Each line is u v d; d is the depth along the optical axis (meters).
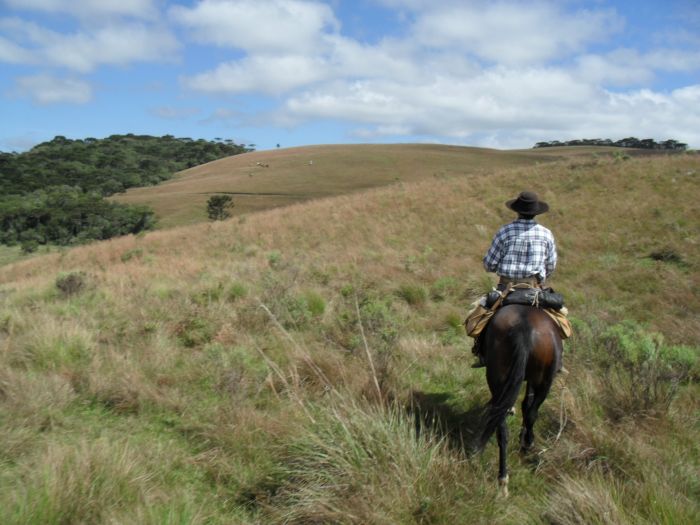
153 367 7.22
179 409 6.16
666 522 3.82
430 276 13.54
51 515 3.73
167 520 3.77
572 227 18.41
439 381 7.23
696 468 4.77
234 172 112.06
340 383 6.50
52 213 79.50
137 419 5.96
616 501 4.06
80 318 9.38
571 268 14.46
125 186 132.62
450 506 4.09
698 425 5.78
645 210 18.89
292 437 4.90
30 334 7.98
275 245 22.03
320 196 76.88
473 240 18.83
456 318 9.80
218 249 22.77
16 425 5.41
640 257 15.30
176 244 25.06
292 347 7.83
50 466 4.20
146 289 12.30
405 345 8.05
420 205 24.00
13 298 13.11
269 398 6.39
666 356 7.19
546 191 22.69
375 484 4.17
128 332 8.70
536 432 5.60
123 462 4.42
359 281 12.83
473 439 5.53
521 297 5.31
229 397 6.37
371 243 20.16
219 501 4.45
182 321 9.21
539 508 4.21
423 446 4.63
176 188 103.12
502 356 4.86
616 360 7.05
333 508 3.95
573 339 7.81
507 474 4.61
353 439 4.57
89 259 25.36
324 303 10.31
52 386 6.31
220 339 8.53
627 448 4.93
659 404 5.73
